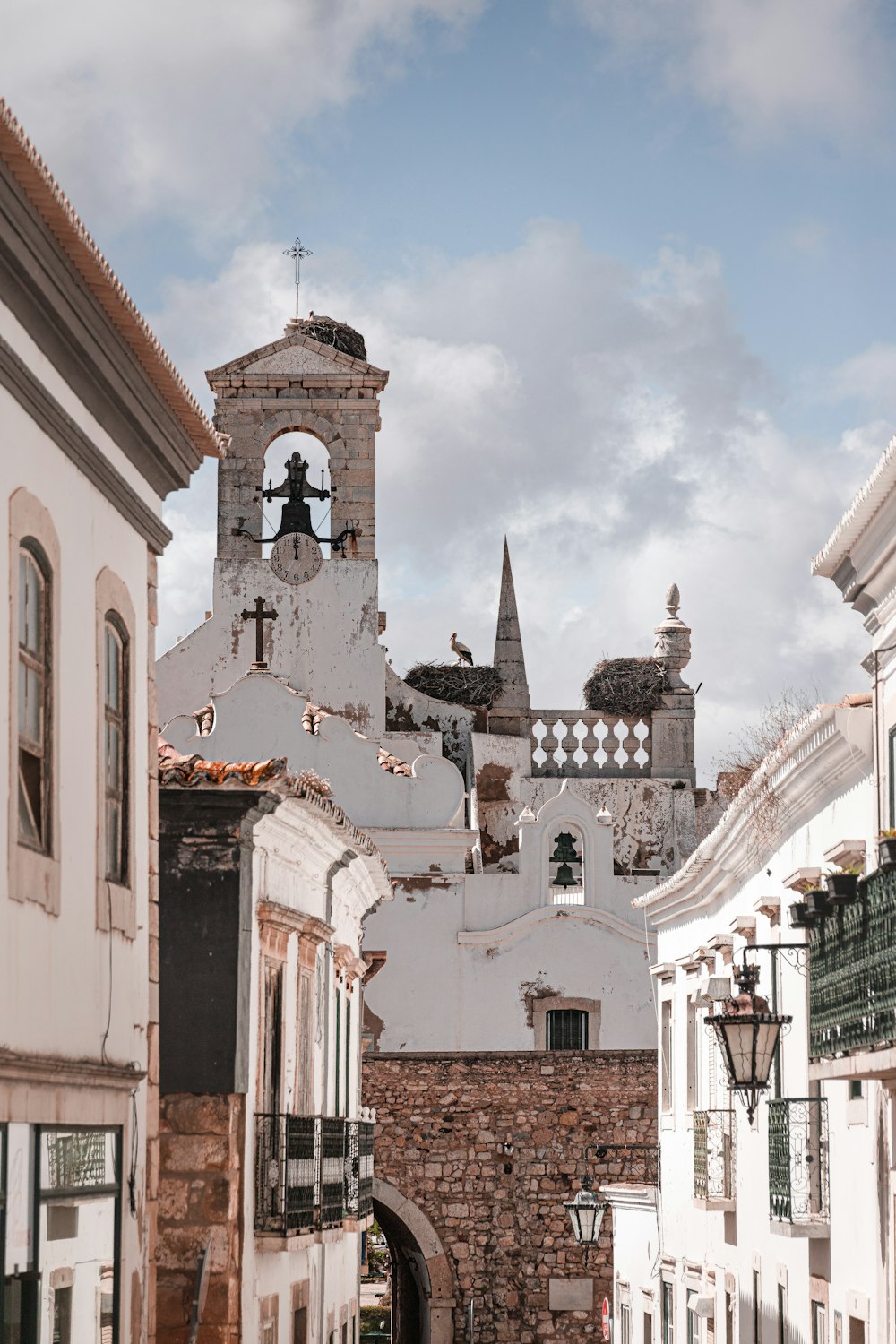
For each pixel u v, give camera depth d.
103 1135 13.02
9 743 10.91
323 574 46.62
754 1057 17.50
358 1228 22.88
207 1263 16.38
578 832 40.31
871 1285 16.52
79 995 12.40
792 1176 19.06
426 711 50.69
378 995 39.34
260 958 17.72
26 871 11.21
